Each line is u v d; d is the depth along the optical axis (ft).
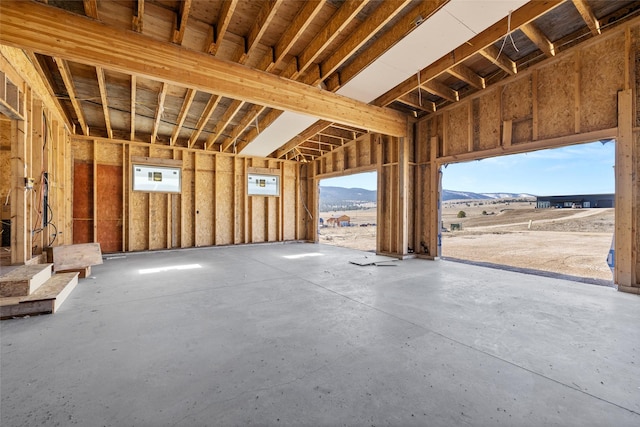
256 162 32.04
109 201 24.49
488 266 18.70
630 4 12.24
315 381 5.86
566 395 5.39
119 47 11.03
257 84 14.38
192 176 28.22
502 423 4.66
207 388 5.61
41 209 14.49
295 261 20.79
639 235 12.23
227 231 30.01
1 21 9.34
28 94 12.94
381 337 7.98
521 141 16.22
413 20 11.73
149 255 23.76
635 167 12.20
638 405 5.11
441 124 20.95
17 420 4.67
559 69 14.57
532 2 10.98
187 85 12.55
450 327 8.68
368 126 19.44
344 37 13.64
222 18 11.51
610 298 11.60
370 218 71.00
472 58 16.16
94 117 21.91
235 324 8.92
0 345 7.41
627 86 12.28
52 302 9.80
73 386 5.65
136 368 6.34
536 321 9.14
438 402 5.20
